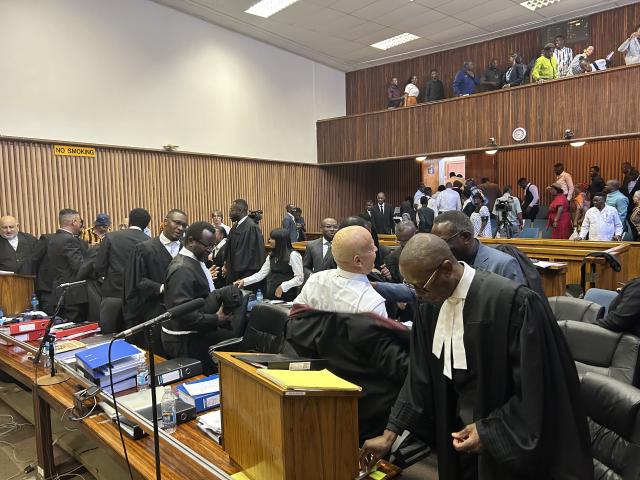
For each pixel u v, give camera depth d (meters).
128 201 7.28
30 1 6.18
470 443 1.31
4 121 6.00
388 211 10.05
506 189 9.10
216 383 2.16
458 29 9.23
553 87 7.30
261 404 1.35
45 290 4.45
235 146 8.98
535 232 8.55
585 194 9.43
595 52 8.59
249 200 9.27
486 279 1.38
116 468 2.50
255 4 7.85
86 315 3.97
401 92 11.05
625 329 2.50
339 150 10.41
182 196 8.05
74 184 6.66
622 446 1.46
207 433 1.83
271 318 2.55
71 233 4.50
